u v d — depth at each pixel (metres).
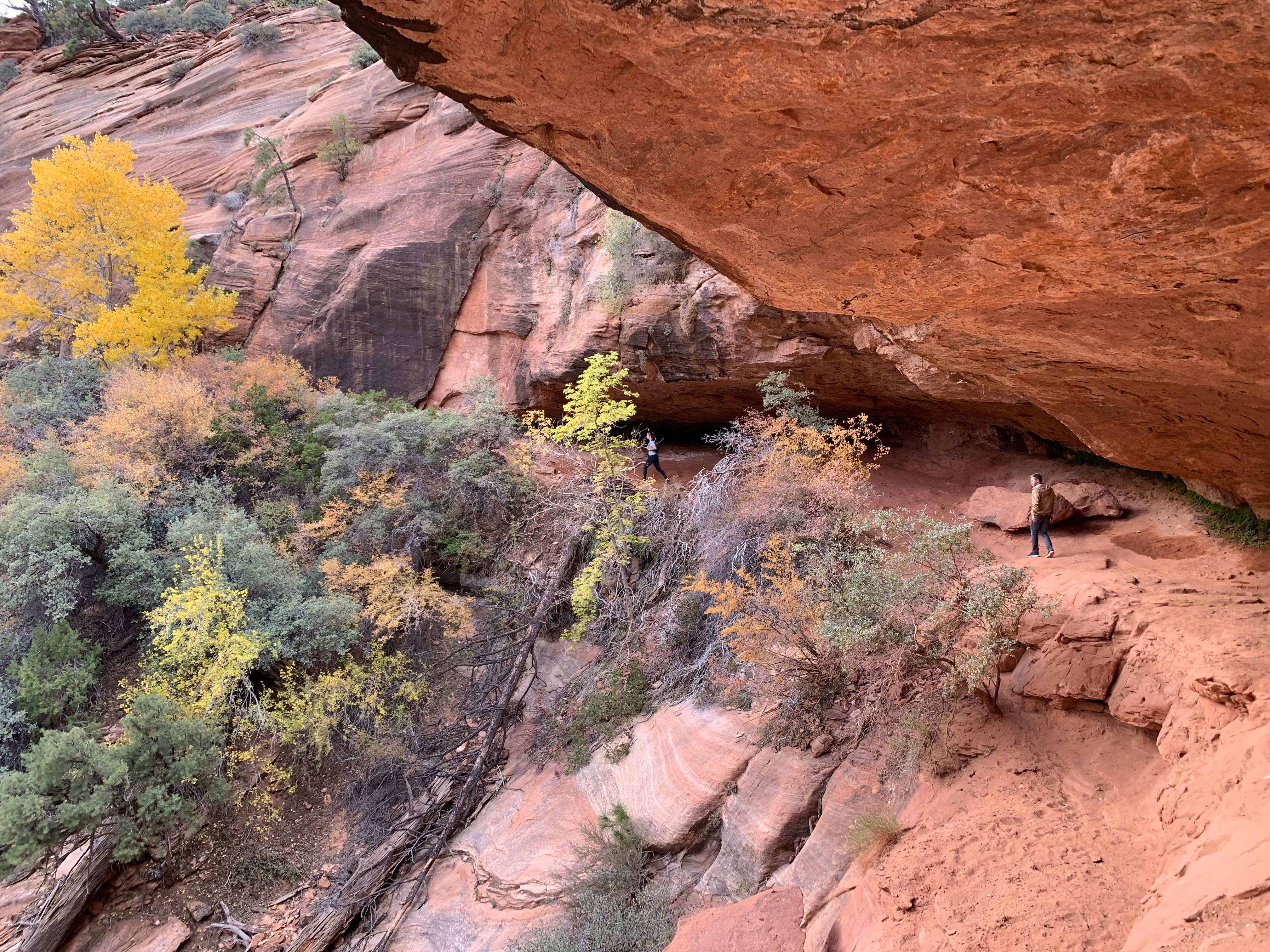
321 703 12.51
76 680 13.17
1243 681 5.30
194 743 11.60
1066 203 3.35
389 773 12.88
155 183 27.52
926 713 8.10
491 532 16.61
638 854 9.69
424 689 13.82
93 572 15.16
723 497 13.48
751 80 2.87
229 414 17.77
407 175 22.48
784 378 13.61
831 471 11.53
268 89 29.03
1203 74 2.48
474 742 13.45
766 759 9.30
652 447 16.61
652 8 2.59
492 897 10.32
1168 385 6.49
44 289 21.75
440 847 11.68
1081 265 3.94
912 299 4.72
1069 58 2.54
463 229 20.97
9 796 10.27
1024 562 10.12
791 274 4.55
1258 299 4.00
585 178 4.06
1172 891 4.26
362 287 20.98
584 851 10.13
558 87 3.16
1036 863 5.52
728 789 9.51
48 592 13.50
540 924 9.47
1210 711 5.54
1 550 13.77
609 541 14.30
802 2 2.44
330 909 10.88
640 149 3.52
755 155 3.42
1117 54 2.48
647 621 13.43
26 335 24.22
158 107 30.45
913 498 14.07
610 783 11.13
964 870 5.68
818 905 7.29
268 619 13.66
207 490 16.06
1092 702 6.95
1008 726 7.38
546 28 2.84
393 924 10.66
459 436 17.17
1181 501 10.99
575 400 14.48
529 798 11.95
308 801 12.82
